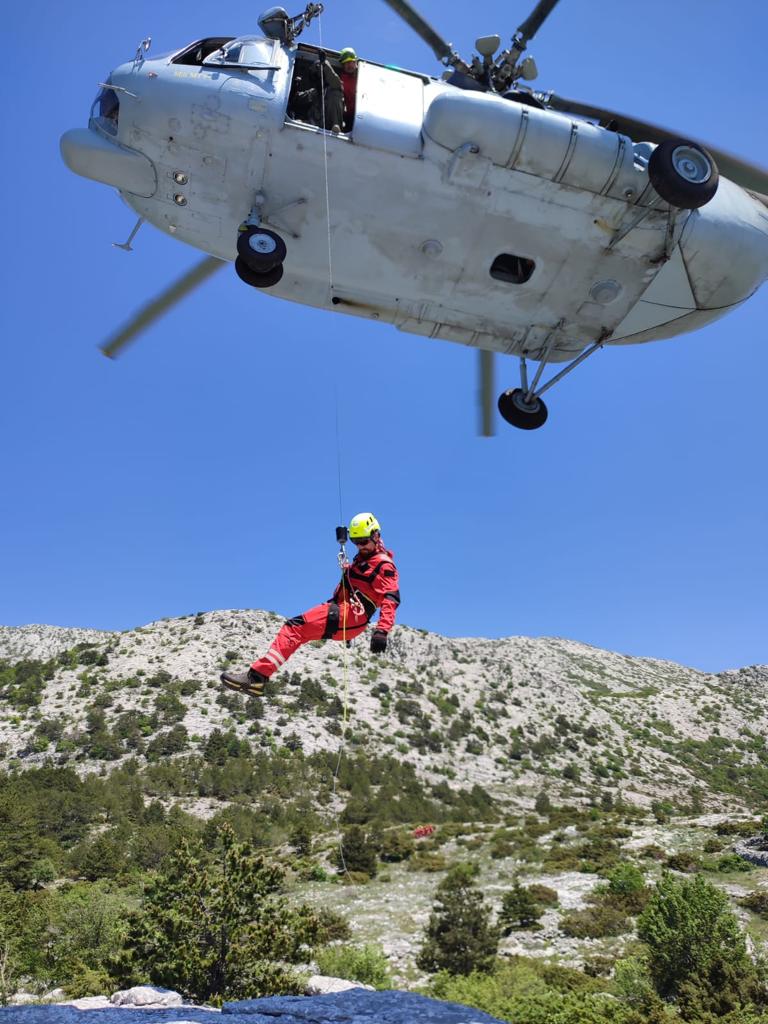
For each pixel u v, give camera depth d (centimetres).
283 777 9925
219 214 841
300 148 775
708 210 890
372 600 470
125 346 1016
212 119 766
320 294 916
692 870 3972
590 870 4334
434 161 784
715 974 2136
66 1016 461
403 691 15200
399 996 504
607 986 2466
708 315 1001
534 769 13000
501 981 2377
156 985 2117
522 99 893
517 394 1030
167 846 6081
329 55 823
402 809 8881
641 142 879
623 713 18475
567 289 906
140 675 13538
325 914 3700
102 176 833
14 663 16625
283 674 14138
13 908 3052
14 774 9069
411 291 900
